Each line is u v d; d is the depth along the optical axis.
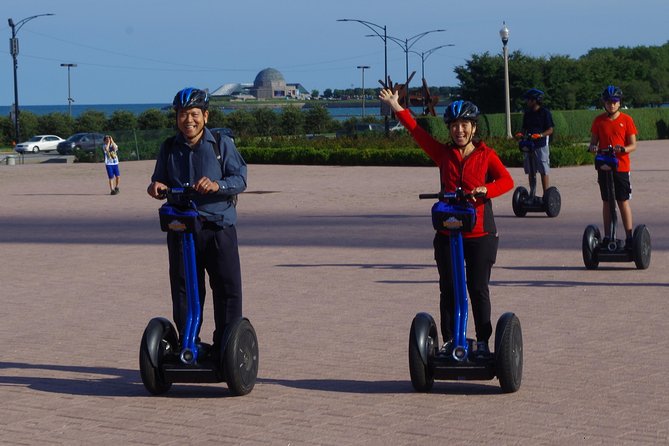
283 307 12.28
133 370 9.29
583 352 9.48
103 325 11.48
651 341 9.91
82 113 103.06
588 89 95.25
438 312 11.73
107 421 7.58
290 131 98.06
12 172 49.81
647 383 8.29
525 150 21.95
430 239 18.94
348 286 13.76
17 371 9.27
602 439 6.80
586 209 23.91
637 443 6.70
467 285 8.27
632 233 14.55
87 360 9.73
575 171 38.19
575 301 12.16
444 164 8.32
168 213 7.97
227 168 8.24
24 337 10.90
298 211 25.61
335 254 17.08
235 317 8.32
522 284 13.45
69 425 7.49
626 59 118.81
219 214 8.16
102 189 36.44
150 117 96.81
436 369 8.02
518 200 22.20
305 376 8.87
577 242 17.75
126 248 18.75
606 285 13.25
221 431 7.24
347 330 10.83
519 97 92.50
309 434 7.10
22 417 7.73
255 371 8.39
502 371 7.92
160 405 8.02
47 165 57.53
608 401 7.76
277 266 15.81
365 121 96.88
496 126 67.50
